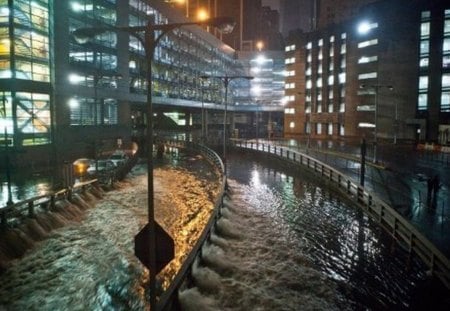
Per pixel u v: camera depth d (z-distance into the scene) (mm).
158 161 51656
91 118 48125
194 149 59875
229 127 112562
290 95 100938
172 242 6934
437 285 13617
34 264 16219
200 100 88562
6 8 34188
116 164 39406
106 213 24109
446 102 66688
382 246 18469
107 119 52656
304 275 15352
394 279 14953
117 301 13383
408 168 38688
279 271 15672
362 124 80312
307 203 28094
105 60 50562
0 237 16703
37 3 37594
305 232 20938
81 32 9461
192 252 14227
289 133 101688
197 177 39125
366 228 21469
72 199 24266
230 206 25656
